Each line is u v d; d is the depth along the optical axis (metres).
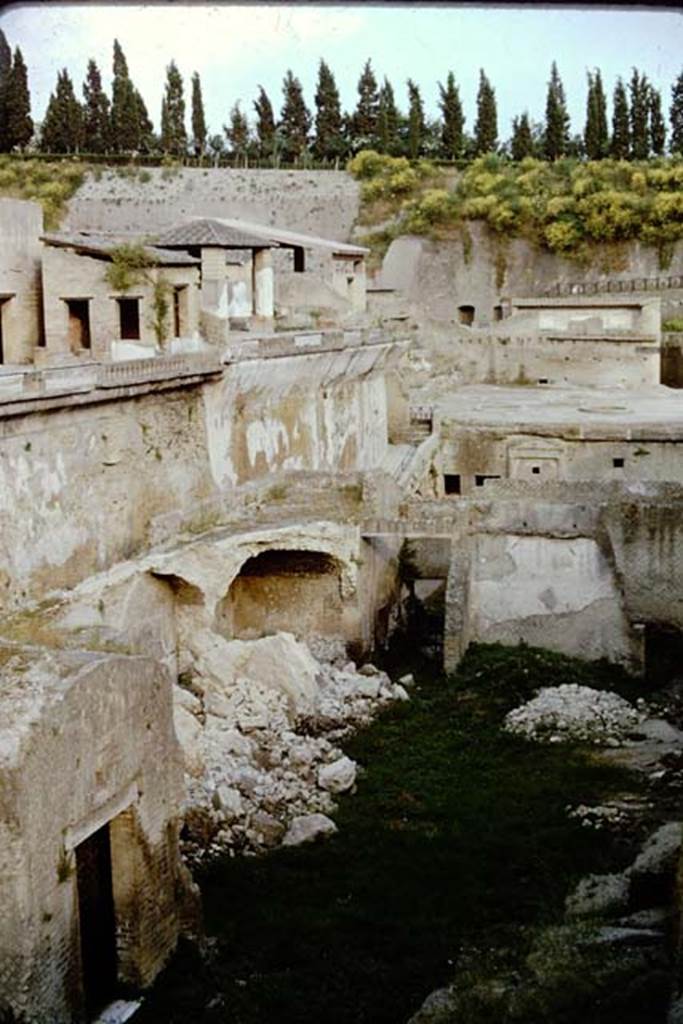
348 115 101.50
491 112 96.62
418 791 25.53
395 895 20.62
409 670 34.91
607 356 64.62
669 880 19.38
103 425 30.67
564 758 27.19
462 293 90.44
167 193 94.62
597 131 92.00
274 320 51.81
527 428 49.50
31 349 39.06
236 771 25.55
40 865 14.93
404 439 55.09
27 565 27.59
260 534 32.94
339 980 17.62
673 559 34.97
